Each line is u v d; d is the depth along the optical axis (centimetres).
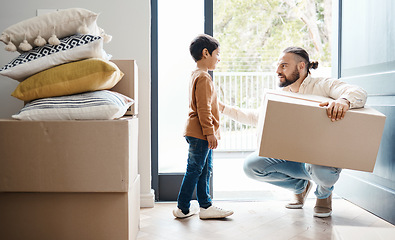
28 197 133
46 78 136
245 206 218
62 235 134
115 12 212
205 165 195
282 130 166
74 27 144
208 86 184
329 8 549
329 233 168
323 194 193
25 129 129
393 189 182
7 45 142
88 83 135
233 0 539
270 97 174
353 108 173
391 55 186
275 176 207
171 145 235
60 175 130
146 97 216
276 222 185
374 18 202
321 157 168
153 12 223
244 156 470
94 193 133
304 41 554
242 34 542
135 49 213
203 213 192
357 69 224
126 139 130
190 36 233
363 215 198
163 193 231
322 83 194
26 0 206
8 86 207
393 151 183
